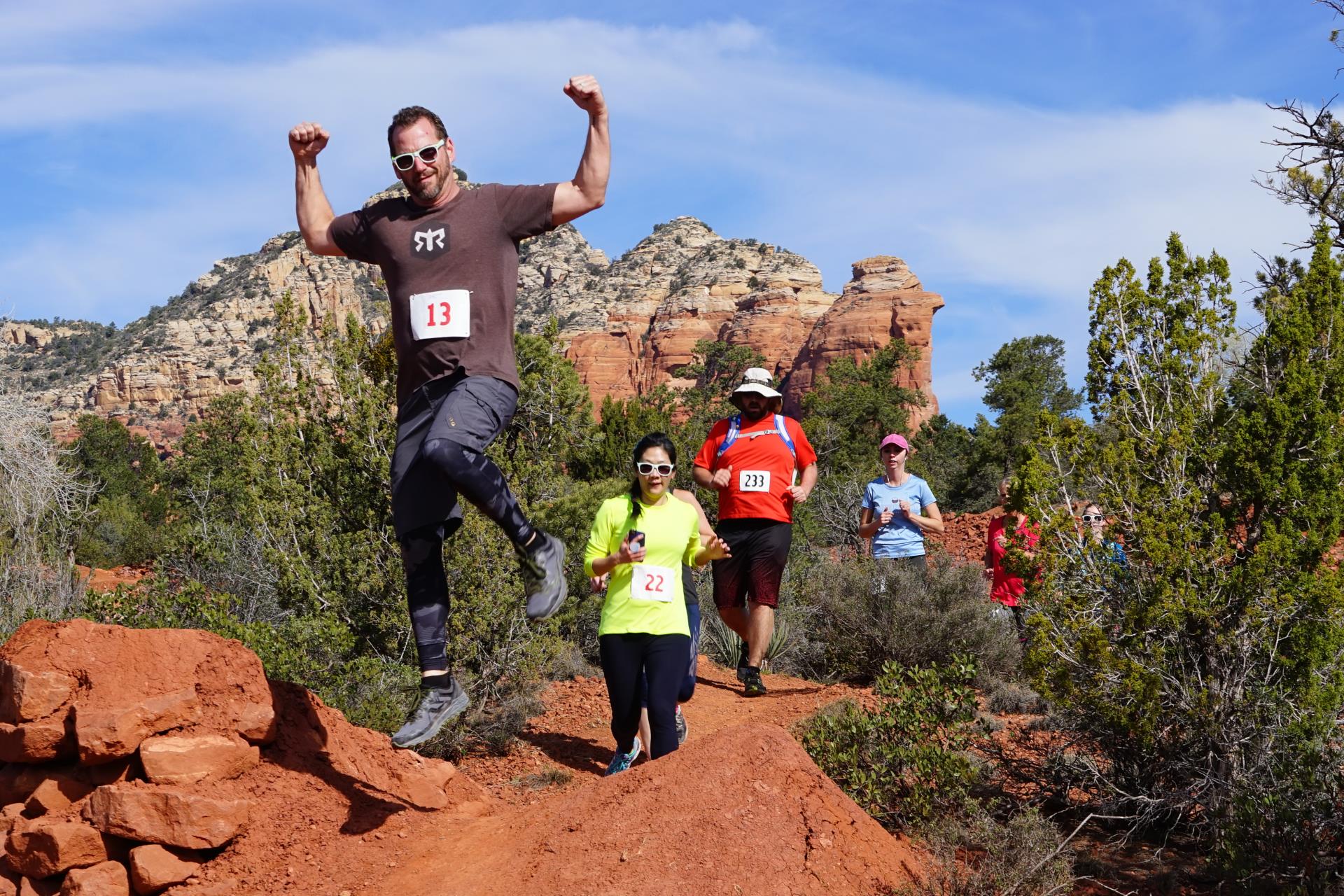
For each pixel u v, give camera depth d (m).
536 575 4.11
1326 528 5.61
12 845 4.48
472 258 4.09
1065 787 6.01
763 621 8.83
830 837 4.27
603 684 9.09
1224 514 5.89
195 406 129.88
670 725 5.59
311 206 4.41
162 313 148.25
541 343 10.34
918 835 5.19
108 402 130.62
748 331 158.25
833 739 5.99
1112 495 5.97
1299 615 5.54
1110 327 6.25
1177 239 6.16
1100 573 5.92
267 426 8.41
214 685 4.91
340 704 6.64
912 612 9.79
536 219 4.13
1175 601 5.55
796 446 8.86
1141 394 6.07
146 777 4.59
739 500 8.73
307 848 4.61
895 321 142.12
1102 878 5.03
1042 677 5.93
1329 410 5.67
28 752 4.64
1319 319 5.82
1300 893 4.48
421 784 5.26
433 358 4.07
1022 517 9.97
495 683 7.89
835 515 19.66
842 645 10.10
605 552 5.74
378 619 7.78
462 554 7.68
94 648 4.86
